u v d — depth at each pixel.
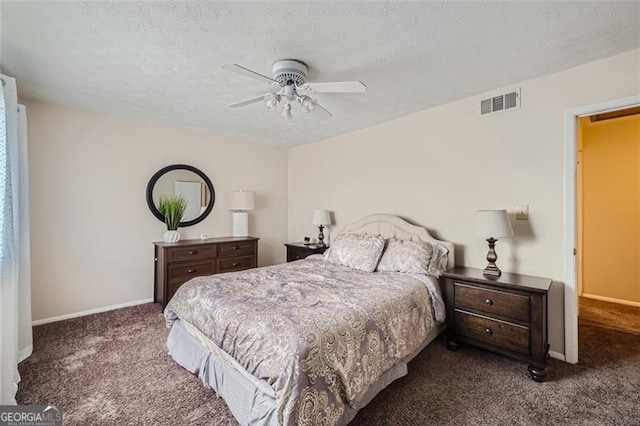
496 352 2.25
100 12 1.61
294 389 1.30
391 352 1.83
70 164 3.21
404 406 1.79
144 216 3.71
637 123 3.69
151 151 3.73
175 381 2.05
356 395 1.53
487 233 2.39
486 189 2.78
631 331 2.89
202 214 4.16
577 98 2.28
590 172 4.02
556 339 2.38
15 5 1.54
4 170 1.84
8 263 1.84
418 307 2.22
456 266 2.91
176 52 2.03
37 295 3.03
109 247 3.46
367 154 3.84
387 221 3.42
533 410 1.75
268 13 1.62
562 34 1.84
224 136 4.34
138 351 2.46
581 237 4.07
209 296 2.08
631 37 1.89
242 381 1.64
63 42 1.91
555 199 2.39
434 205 3.16
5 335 1.80
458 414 1.72
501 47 1.99
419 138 3.28
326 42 1.90
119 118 3.50
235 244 3.97
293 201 5.04
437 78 2.45
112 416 1.70
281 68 2.11
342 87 2.10
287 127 3.85
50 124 3.08
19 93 2.78
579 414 1.72
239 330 1.67
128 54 2.06
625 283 3.77
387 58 2.11
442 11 1.62
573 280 2.31
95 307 3.37
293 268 2.91
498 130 2.69
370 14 1.63
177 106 3.09
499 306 2.23
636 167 3.70
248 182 4.64
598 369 2.20
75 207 3.24
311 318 1.62
